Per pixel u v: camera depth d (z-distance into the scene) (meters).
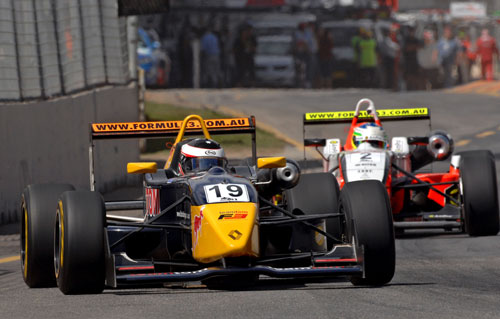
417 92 127.88
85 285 25.28
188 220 26.08
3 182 48.59
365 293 25.06
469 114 101.19
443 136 41.88
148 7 63.91
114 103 64.44
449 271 29.73
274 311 22.42
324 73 131.50
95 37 61.38
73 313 22.88
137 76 69.25
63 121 56.00
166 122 31.50
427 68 139.38
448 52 141.25
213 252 24.11
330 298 24.25
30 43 53.00
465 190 38.84
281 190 29.48
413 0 163.00
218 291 26.08
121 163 63.69
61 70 56.41
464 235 40.53
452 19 159.25
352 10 130.75
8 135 49.31
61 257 25.28
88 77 60.38
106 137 30.94
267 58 127.88
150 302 24.16
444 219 39.53
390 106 106.81
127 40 66.19
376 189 26.28
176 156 28.95
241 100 110.25
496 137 84.06
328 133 88.38
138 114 69.25
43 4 54.69
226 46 126.94
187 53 125.12
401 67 134.75
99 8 61.94
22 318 22.55
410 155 43.41
